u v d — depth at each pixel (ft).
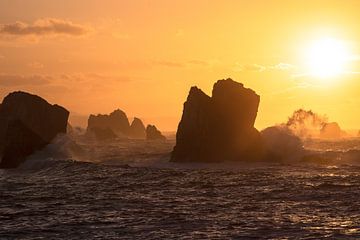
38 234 154.61
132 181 283.18
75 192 242.99
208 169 349.61
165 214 182.70
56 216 181.37
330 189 240.12
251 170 339.98
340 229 157.69
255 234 152.35
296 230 156.87
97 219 175.01
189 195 229.04
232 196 224.12
